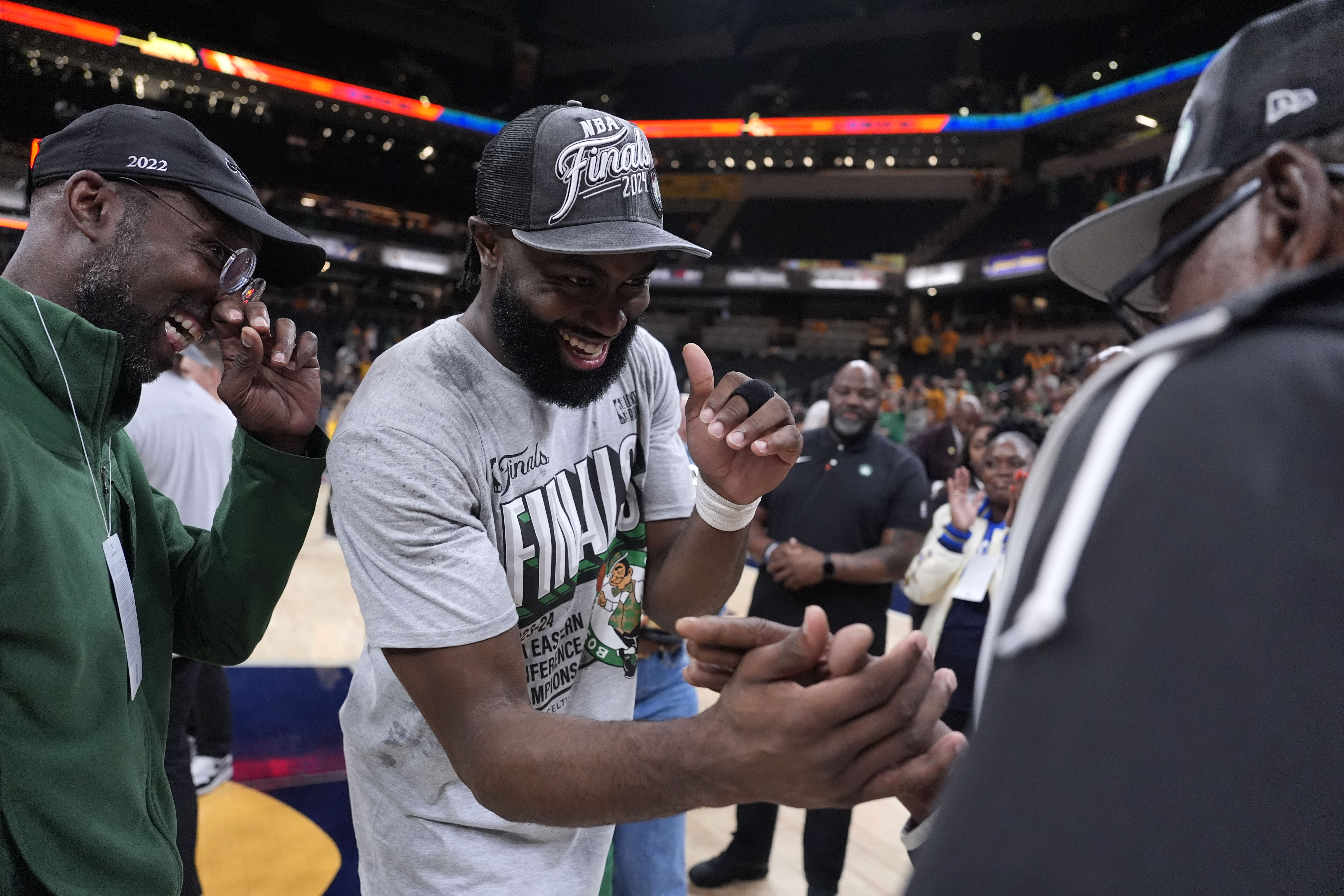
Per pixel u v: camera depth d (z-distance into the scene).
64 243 1.09
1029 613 0.41
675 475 1.40
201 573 1.29
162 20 22.25
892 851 2.99
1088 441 0.45
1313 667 0.36
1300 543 0.37
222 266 1.15
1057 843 0.36
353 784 1.30
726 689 0.70
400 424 1.06
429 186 25.81
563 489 1.22
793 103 24.64
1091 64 20.84
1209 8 18.38
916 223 25.09
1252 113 0.54
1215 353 0.44
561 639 1.26
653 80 26.88
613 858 1.66
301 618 5.50
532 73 25.45
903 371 21.48
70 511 1.01
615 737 0.79
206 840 2.77
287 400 1.21
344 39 24.61
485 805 0.89
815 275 24.72
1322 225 0.48
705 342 26.02
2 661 0.92
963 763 0.43
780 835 3.14
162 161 1.09
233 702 3.97
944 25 23.22
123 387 1.13
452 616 0.98
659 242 1.03
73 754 0.98
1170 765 0.36
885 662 0.64
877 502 2.78
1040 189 22.97
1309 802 0.36
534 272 1.07
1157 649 0.37
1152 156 20.91
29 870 0.95
